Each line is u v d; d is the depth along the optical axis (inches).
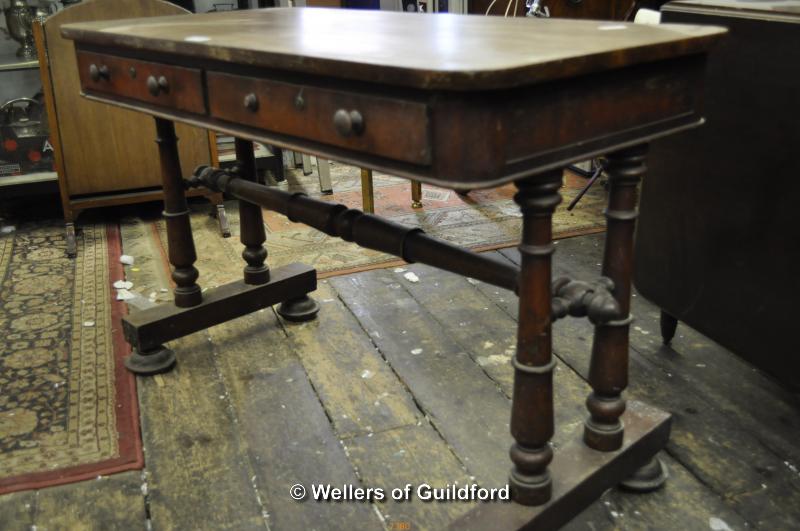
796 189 60.3
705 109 68.7
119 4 115.3
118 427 71.1
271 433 69.7
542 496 52.9
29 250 118.9
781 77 60.4
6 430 70.8
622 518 58.2
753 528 56.7
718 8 66.7
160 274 108.7
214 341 87.4
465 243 115.3
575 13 132.8
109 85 70.9
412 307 94.7
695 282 73.5
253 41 52.2
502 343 85.0
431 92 38.6
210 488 62.4
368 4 174.6
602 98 43.9
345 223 69.9
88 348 86.6
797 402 72.9
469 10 148.8
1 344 87.7
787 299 62.7
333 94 44.8
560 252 110.8
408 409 72.9
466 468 64.0
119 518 59.2
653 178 77.4
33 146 126.3
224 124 56.6
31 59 133.4
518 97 38.9
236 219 133.2
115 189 122.5
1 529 58.1
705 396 74.1
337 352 84.2
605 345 56.6
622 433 58.5
